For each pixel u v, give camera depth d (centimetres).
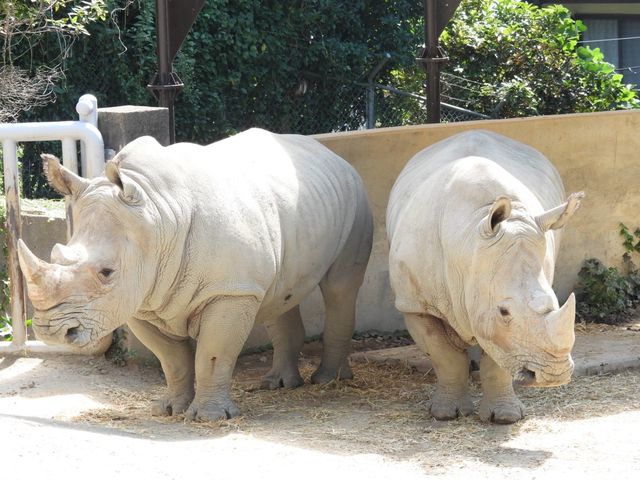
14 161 997
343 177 1016
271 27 1908
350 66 2002
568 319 732
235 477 674
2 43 1611
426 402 936
